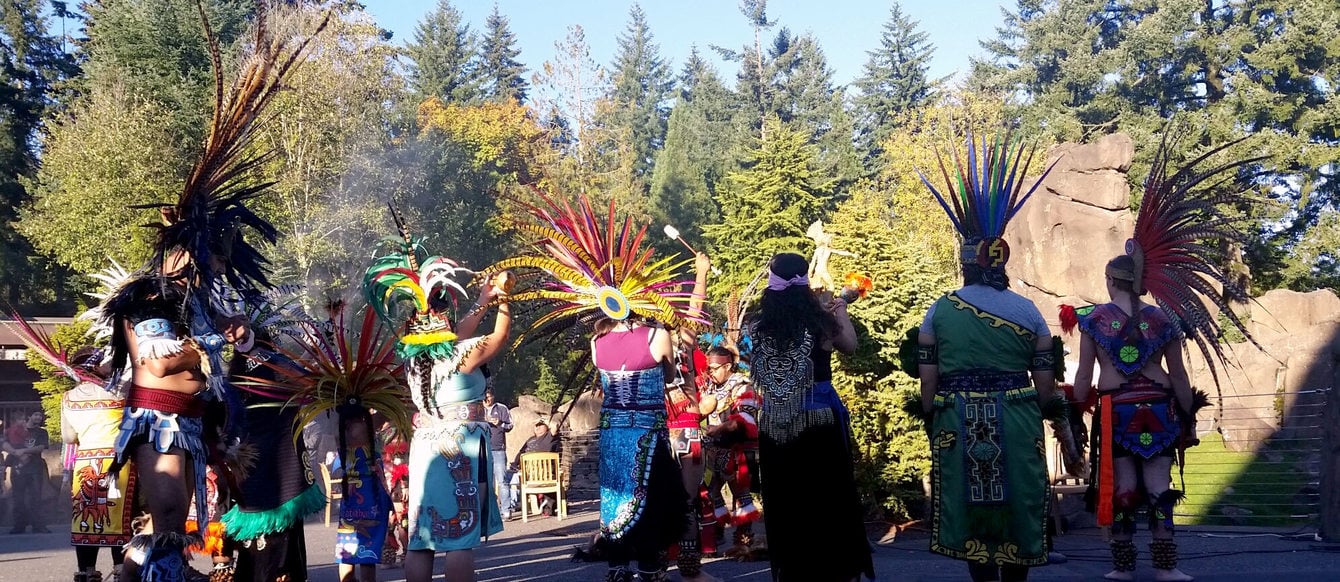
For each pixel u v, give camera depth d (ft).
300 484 18.89
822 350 17.84
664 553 18.51
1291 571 19.93
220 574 20.42
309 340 19.60
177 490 14.92
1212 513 39.40
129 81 122.11
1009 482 17.35
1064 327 21.15
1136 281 20.07
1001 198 18.57
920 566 22.67
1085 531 28.58
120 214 110.63
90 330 15.51
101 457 20.59
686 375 20.93
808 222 101.81
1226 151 119.96
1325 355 55.47
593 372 20.86
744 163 198.90
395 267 17.46
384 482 21.11
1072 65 155.22
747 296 26.14
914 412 19.21
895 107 238.68
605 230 19.80
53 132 127.44
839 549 17.33
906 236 121.19
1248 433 55.72
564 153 187.32
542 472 48.73
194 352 15.24
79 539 20.54
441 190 131.75
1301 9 131.34
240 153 16.84
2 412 90.53
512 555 31.07
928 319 18.33
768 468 17.76
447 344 17.02
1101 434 19.98
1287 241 130.00
